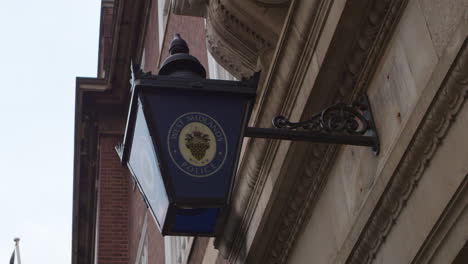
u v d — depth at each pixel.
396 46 5.46
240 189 7.26
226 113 5.70
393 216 5.21
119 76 21.64
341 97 6.03
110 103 22.17
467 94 4.56
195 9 8.35
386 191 5.21
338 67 5.86
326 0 5.75
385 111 5.54
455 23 4.72
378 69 5.70
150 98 5.65
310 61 6.02
